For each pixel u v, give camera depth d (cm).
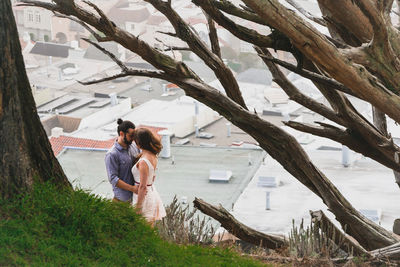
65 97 11856
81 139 6962
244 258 917
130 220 782
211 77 15750
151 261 737
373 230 1284
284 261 1096
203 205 1248
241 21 14500
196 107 10419
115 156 1028
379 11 932
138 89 14875
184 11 16812
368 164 4806
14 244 638
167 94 14412
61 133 7138
